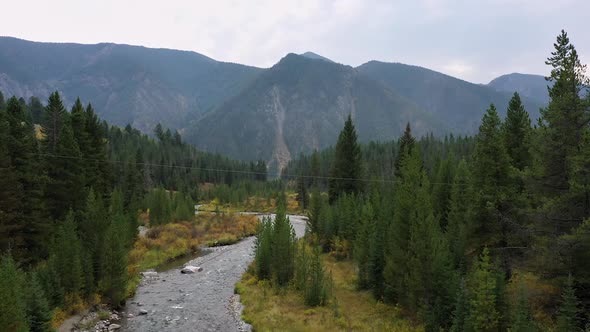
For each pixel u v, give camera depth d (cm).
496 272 2020
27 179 3581
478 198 2752
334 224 5059
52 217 4084
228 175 17838
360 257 3344
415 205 2672
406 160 3553
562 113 2127
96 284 2972
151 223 6794
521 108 3203
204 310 2897
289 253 3556
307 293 2925
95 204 3334
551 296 2258
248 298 3102
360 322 2498
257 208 10931
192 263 4572
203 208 10612
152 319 2698
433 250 2373
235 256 4941
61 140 4344
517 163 3070
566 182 2156
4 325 1758
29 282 2208
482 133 2905
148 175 11894
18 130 3756
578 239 1886
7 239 3191
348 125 6712
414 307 2425
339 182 6588
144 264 4319
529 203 2616
